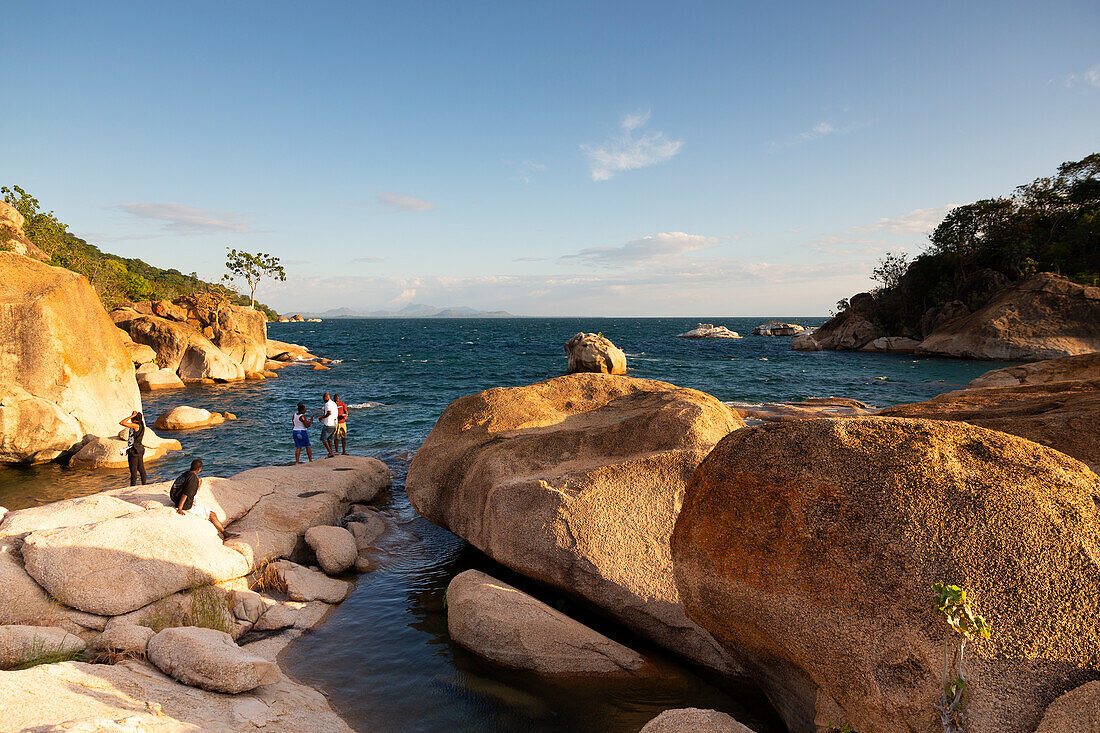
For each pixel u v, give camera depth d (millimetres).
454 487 9914
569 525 7273
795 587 4102
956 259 67125
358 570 9430
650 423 8703
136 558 7250
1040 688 3174
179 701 4805
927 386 36094
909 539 3668
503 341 97312
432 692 6145
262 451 18297
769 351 71562
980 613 3357
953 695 3328
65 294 16875
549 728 5574
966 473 3777
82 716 4066
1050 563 3389
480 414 11180
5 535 7641
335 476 12188
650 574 6832
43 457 16016
